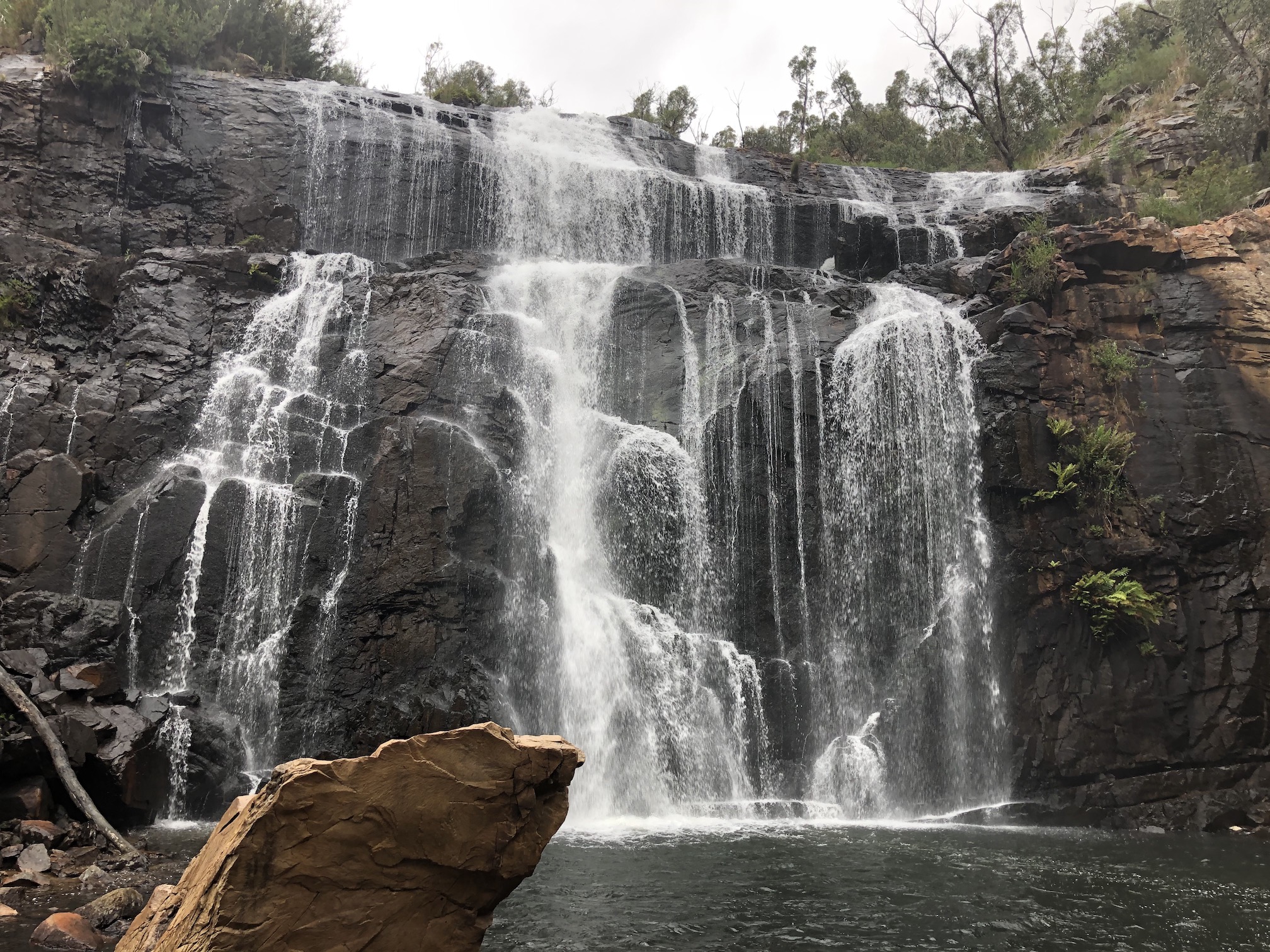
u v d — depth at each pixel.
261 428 18.45
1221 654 18.23
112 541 15.97
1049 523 19.22
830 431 19.91
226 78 25.59
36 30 25.16
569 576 19.09
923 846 13.60
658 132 30.27
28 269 20.08
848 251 26.05
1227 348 20.48
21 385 17.31
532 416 20.19
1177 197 27.78
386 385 18.91
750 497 19.16
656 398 20.56
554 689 17.78
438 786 5.23
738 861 12.17
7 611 14.78
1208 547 18.98
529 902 9.91
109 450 17.36
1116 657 18.31
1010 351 20.16
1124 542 18.97
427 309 20.02
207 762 14.47
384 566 16.95
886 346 20.52
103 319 19.98
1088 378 20.47
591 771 17.23
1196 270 21.61
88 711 13.24
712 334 21.11
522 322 20.84
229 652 16.08
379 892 5.09
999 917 9.74
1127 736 17.80
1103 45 42.16
